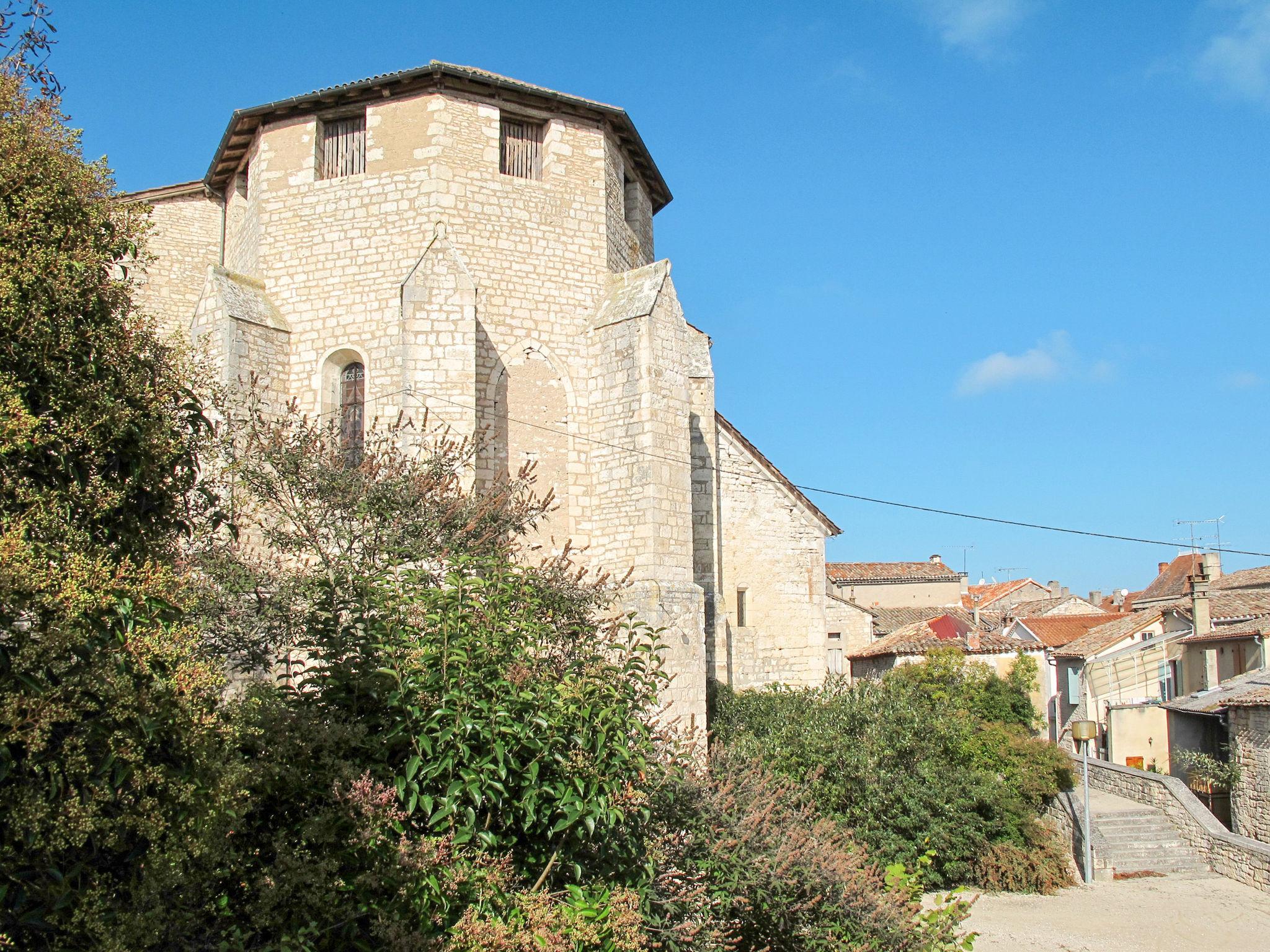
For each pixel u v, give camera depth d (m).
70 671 5.82
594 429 22.48
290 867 7.06
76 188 7.65
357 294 21.59
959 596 73.00
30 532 6.41
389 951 7.26
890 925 13.14
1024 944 19.77
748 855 12.33
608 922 8.45
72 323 7.20
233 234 24.64
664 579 21.22
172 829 6.13
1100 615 54.00
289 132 22.42
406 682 8.36
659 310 22.02
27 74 8.10
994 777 24.50
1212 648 35.50
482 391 21.48
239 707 7.56
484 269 21.78
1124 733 37.69
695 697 21.28
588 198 23.19
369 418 21.22
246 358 20.98
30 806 5.44
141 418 7.59
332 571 15.68
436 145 21.53
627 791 9.01
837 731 22.56
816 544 30.14
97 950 5.74
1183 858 26.38
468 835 8.09
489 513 17.86
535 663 9.28
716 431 27.77
